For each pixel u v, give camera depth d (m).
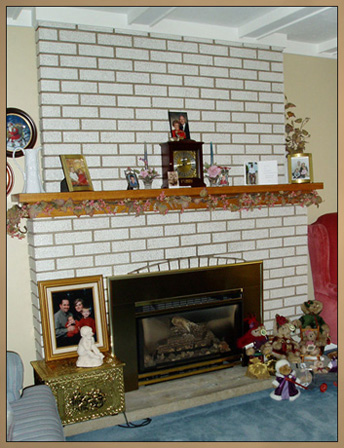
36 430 1.83
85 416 2.38
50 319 2.56
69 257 2.64
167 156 2.81
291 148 3.39
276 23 2.85
